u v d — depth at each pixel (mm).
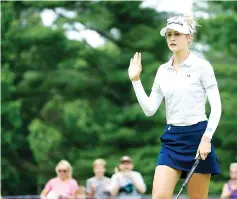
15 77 59062
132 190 25109
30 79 59094
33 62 59594
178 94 13688
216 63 56562
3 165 55844
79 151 57625
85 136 58719
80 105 58562
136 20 59938
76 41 58250
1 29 57312
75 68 59750
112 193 25062
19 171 57938
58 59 59531
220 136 53938
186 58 13805
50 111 60188
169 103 13852
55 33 57000
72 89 59312
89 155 56781
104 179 26109
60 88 59625
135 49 58875
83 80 58812
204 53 58625
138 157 54531
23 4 59062
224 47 54250
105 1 58562
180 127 13758
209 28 54125
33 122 56500
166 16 59469
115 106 58438
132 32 58812
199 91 13688
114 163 55312
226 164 53875
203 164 13766
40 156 57000
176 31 13711
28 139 56344
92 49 58906
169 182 13555
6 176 56000
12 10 57375
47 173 58000
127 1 58625
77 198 24000
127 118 56781
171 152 13734
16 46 57594
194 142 13672
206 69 13648
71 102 59312
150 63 56406
